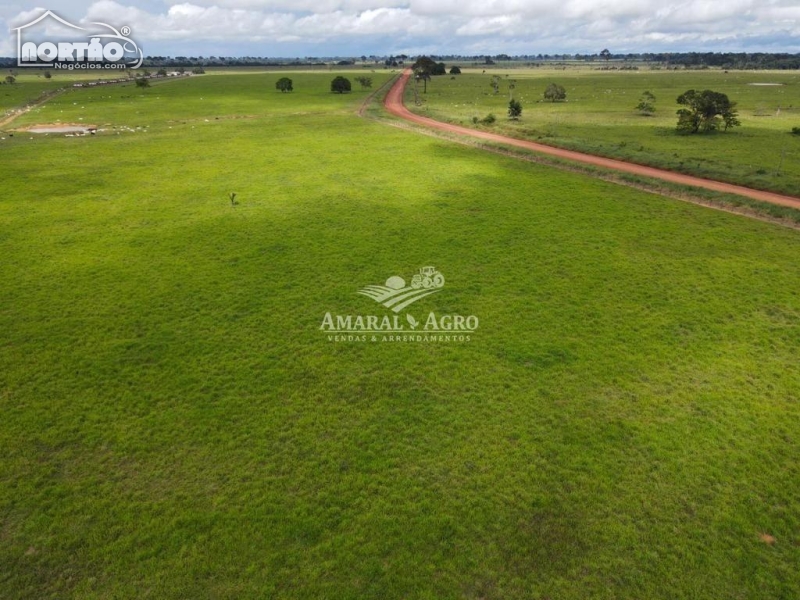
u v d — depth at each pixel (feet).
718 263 97.81
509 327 78.74
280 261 101.35
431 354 72.90
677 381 66.80
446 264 99.60
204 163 181.47
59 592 43.01
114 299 86.63
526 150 194.18
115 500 50.98
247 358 72.13
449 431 59.26
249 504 50.55
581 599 42.37
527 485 52.47
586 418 60.95
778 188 136.77
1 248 106.11
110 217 125.39
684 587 43.06
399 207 132.57
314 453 56.49
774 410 61.67
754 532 47.44
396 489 52.13
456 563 45.14
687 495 51.06
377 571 44.52
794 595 42.29
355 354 73.00
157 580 43.83
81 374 68.49
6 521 48.85
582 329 77.87
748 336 75.61
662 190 143.64
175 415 61.62
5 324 79.15
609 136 225.35
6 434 58.75
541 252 103.86
